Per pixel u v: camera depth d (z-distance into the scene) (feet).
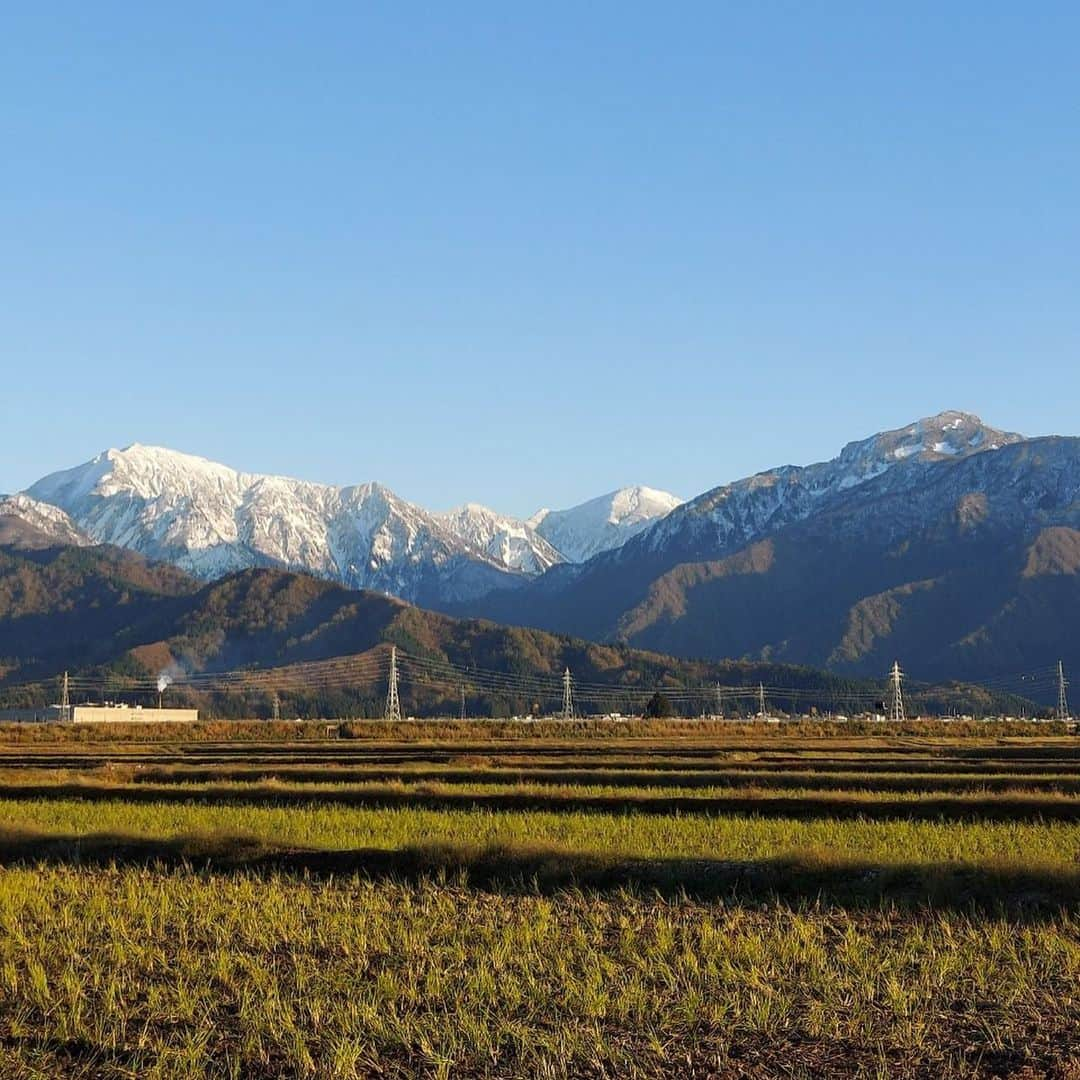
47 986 84.89
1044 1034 75.56
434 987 83.92
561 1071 70.18
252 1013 79.05
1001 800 165.17
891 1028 76.23
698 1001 80.12
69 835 142.41
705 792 181.47
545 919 101.50
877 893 109.70
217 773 225.15
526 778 215.92
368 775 222.28
